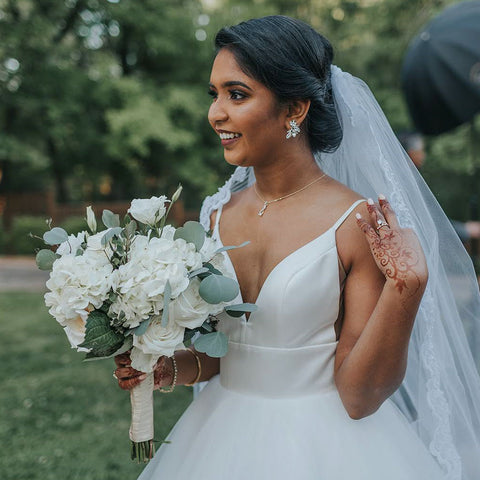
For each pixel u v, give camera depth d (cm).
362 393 143
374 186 168
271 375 155
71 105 1474
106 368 550
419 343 173
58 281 140
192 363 174
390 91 1577
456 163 1305
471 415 168
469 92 512
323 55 157
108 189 2261
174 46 1566
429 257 163
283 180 161
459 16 522
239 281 165
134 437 156
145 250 141
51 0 1452
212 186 1591
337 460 146
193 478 154
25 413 435
